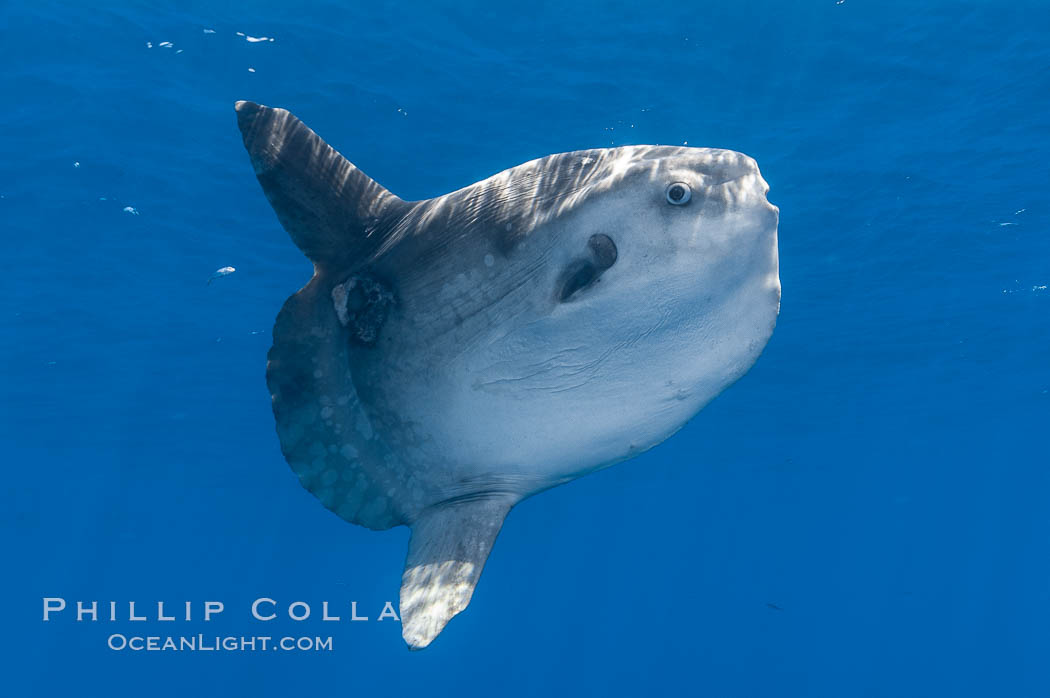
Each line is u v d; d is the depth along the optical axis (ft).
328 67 34.73
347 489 6.99
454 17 32.42
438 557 6.85
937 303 63.77
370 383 6.93
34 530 184.96
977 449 139.74
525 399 6.63
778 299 6.30
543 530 205.98
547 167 6.68
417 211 7.13
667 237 6.19
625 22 32.86
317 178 7.33
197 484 136.36
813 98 37.55
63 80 34.73
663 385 6.48
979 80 36.76
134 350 65.77
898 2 32.32
